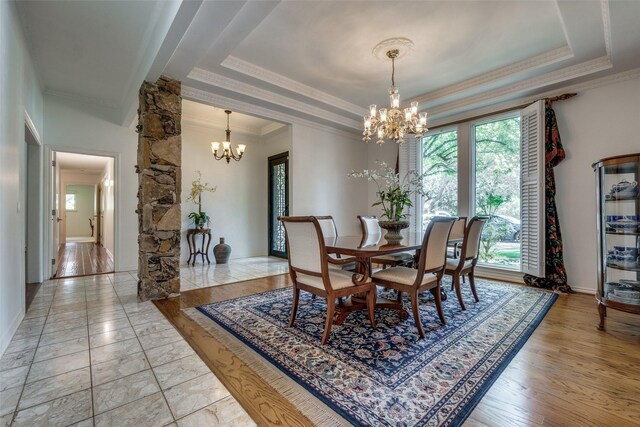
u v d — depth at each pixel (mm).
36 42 2869
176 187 3275
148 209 3107
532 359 1860
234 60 3293
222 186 6000
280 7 2414
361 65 3410
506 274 4043
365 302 2633
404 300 3109
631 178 2426
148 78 3045
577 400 1459
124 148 4566
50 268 4062
